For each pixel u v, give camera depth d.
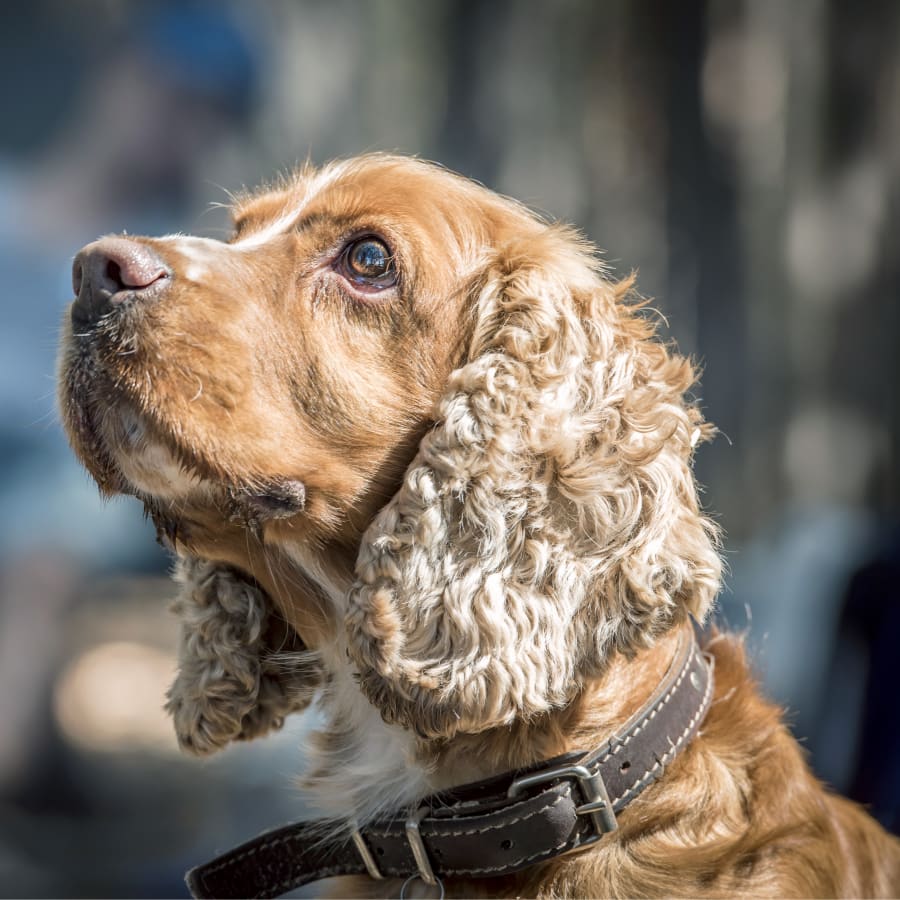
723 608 8.87
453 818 4.34
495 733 4.39
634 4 18.38
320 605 4.80
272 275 4.68
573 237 5.20
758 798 4.59
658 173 18.66
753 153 17.69
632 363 4.55
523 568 4.23
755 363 16.94
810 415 16.48
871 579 7.09
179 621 5.04
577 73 21.38
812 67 17.16
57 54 8.69
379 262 4.70
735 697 4.91
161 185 8.98
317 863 4.72
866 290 15.73
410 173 5.00
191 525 4.67
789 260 17.22
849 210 16.08
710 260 17.42
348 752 4.85
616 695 4.48
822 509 13.28
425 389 4.68
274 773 10.43
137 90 8.77
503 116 23.14
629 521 4.25
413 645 4.24
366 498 4.66
